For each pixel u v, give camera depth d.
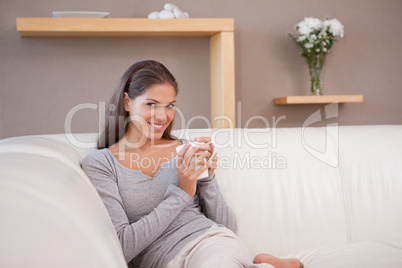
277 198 1.59
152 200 1.37
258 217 1.56
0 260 0.43
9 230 0.48
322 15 3.81
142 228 1.26
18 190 0.58
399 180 1.71
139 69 1.45
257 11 3.71
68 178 0.84
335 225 1.62
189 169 1.32
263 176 1.61
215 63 3.44
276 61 3.77
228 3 3.66
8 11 3.38
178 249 1.28
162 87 1.42
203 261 1.15
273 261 1.39
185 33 3.36
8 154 0.85
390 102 3.97
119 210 1.29
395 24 3.93
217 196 1.44
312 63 3.55
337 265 1.34
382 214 1.67
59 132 3.50
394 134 1.82
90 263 0.53
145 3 3.53
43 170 0.77
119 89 1.46
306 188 1.63
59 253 0.49
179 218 1.37
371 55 3.92
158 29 3.18
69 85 3.49
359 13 3.87
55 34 3.29
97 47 3.50
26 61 3.43
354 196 1.67
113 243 0.74
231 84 3.28
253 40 3.73
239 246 1.25
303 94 3.81
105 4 3.49
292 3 3.76
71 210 0.64
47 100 3.47
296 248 1.57
